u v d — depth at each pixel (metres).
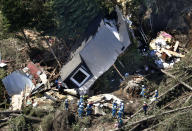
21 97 36.94
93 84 36.81
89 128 31.72
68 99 35.50
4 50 45.34
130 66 38.28
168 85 34.50
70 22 43.25
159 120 30.42
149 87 35.12
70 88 37.00
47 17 41.41
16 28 41.09
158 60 38.81
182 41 41.03
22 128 32.84
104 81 37.16
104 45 37.47
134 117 31.58
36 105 35.53
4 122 34.50
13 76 38.75
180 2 42.09
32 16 40.56
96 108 33.12
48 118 32.25
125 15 44.94
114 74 37.69
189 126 28.50
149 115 31.39
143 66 38.09
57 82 37.84
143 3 44.16
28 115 34.00
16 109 35.44
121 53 37.59
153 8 43.62
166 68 37.41
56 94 36.56
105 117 32.19
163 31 42.66
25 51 44.81
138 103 33.22
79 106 32.19
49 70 40.59
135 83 35.09
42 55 43.88
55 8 41.81
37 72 39.28
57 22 42.81
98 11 43.47
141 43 42.03
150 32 43.31
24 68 40.06
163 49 39.84
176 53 39.03
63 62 41.72
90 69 37.06
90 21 43.28
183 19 41.59
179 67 35.94
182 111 30.52
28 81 38.59
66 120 31.72
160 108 32.38
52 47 45.09
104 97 34.28
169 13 42.75
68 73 36.72
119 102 33.59
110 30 39.50
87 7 43.00
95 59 37.22
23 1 38.97
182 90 33.66
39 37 47.56
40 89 37.72
